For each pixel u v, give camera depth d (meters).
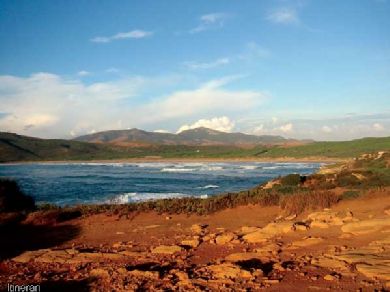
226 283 8.58
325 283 8.36
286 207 17.81
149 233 14.97
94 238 14.40
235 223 16.45
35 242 13.89
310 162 137.25
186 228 15.67
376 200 17.86
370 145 149.62
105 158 197.75
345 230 12.94
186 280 8.79
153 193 42.62
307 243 11.90
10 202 19.06
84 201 35.53
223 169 97.56
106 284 8.85
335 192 20.72
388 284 7.96
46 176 75.62
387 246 10.60
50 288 8.69
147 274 9.38
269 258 10.61
